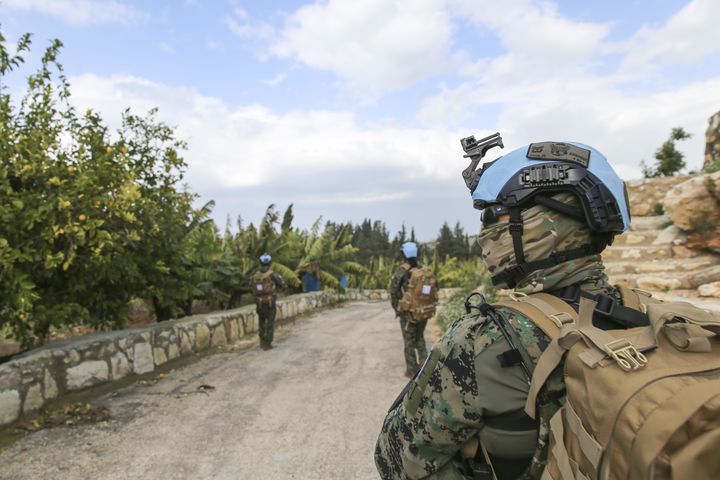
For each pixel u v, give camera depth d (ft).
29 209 16.44
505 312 3.22
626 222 3.44
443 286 81.87
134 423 15.08
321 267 66.13
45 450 12.92
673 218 26.40
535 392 2.80
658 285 22.48
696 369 2.44
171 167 23.30
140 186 21.33
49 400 16.01
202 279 35.01
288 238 63.98
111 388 18.89
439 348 3.31
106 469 11.80
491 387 3.01
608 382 2.49
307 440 13.58
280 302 43.45
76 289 19.54
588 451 2.47
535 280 3.38
